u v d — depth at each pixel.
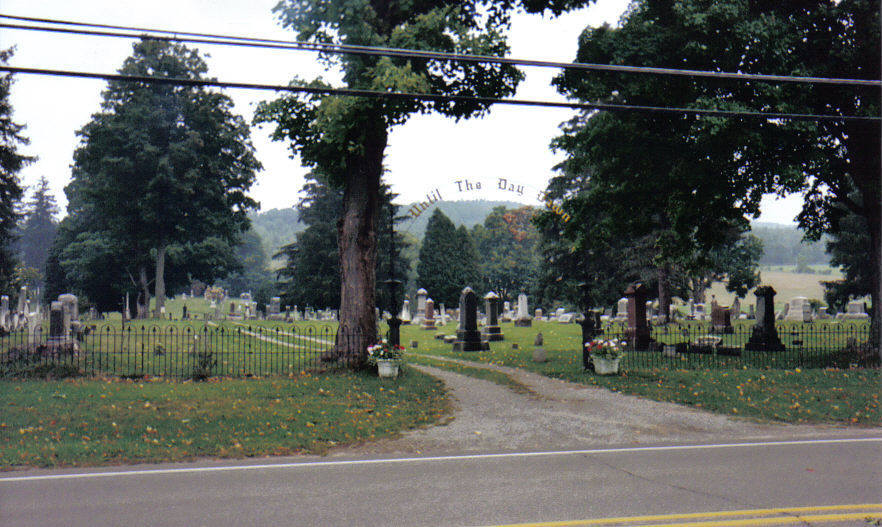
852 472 8.84
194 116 49.84
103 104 48.84
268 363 21.41
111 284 57.88
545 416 13.73
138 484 8.41
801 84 19.58
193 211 51.22
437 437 11.82
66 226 67.38
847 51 19.69
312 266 61.69
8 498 7.74
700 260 26.33
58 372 17.64
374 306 20.25
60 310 21.38
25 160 45.41
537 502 7.45
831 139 22.55
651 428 12.61
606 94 21.67
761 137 19.70
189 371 19.16
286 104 18.75
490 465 9.51
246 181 53.22
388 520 6.82
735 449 10.55
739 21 18.78
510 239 95.44
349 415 13.44
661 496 7.68
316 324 44.94
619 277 56.47
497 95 20.64
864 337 30.34
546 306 66.81
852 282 56.31
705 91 20.22
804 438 11.52
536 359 23.88
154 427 12.05
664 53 20.41
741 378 17.88
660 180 23.42
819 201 25.22
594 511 7.08
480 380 18.95
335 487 8.22
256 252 148.12
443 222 76.62
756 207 22.58
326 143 18.62
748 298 110.50
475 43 18.45
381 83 16.28
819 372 18.83
